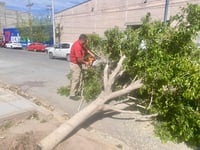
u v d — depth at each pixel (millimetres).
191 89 3322
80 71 5551
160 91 3789
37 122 3986
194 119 3273
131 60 4547
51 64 12883
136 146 3383
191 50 4047
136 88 4211
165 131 3760
